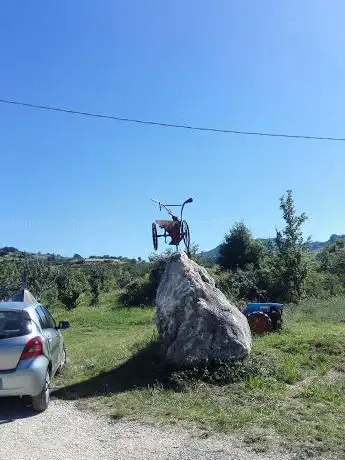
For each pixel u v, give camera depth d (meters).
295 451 5.34
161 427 6.24
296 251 28.03
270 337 12.73
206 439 5.77
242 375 8.78
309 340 11.56
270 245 30.73
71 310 29.73
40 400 7.04
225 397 7.68
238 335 9.30
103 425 6.41
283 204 28.69
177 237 12.80
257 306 15.11
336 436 5.80
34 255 42.75
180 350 9.16
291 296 27.56
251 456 5.22
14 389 6.76
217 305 9.57
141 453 5.39
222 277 28.84
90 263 67.50
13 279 31.80
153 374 9.03
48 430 6.25
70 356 11.90
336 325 16.64
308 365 9.84
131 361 10.03
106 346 13.19
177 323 9.36
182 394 7.84
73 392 8.14
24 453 5.45
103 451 5.49
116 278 48.12
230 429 6.06
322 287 30.30
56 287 36.56
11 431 6.21
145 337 13.12
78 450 5.53
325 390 8.08
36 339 7.10
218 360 9.05
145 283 32.25
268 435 5.83
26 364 6.88
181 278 9.73
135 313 24.70
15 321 7.25
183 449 5.47
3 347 6.85
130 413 6.86
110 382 8.67
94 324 21.36
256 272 29.45
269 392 7.94
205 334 9.18
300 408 7.04
